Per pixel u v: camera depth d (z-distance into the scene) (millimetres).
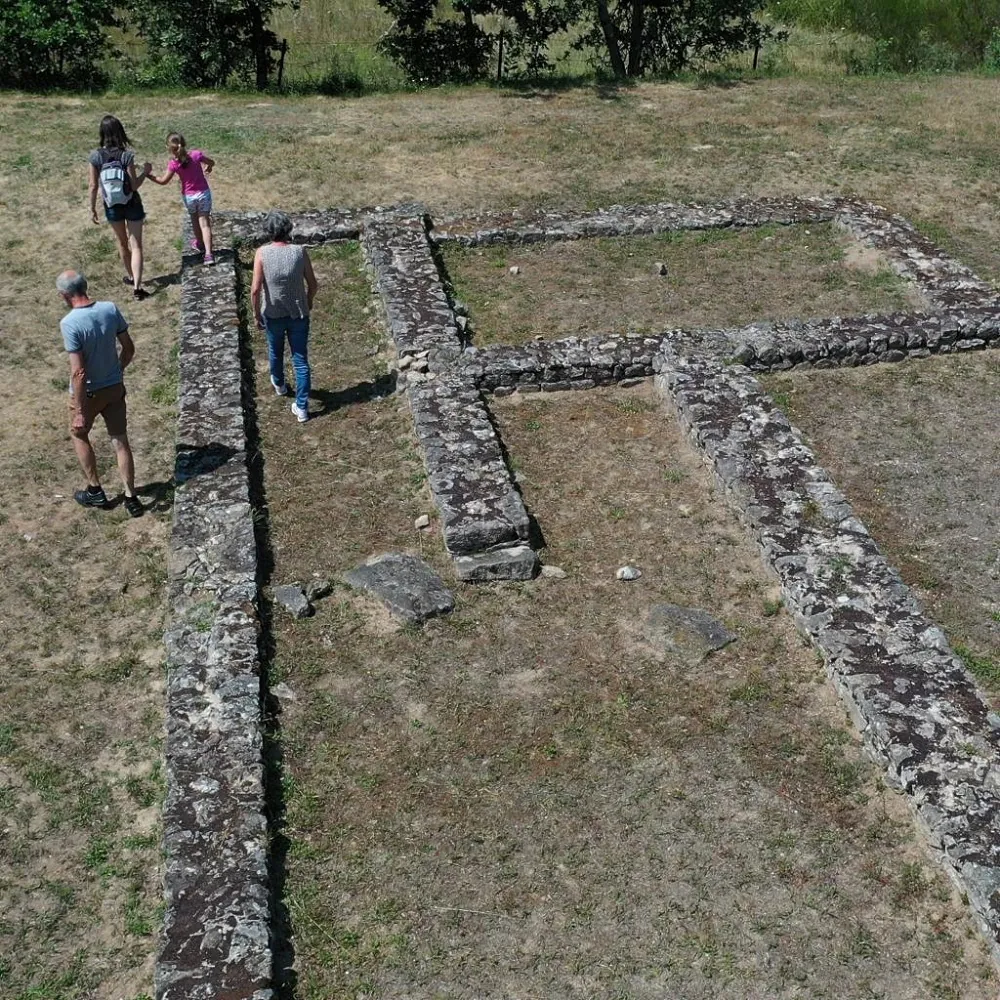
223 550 7113
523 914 5078
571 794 5660
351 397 9242
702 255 12016
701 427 8320
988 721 5719
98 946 4969
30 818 5551
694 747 5926
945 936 4965
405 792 5668
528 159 14734
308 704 6188
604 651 6582
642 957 4895
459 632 6715
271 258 8242
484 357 9336
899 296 11070
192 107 17297
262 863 5070
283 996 4719
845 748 5895
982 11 21875
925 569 7230
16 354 9914
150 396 9273
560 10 20172
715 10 20312
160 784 5734
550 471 8305
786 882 5211
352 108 17344
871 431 8773
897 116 16750
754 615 6836
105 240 12102
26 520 7707
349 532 7602
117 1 19031
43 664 6504
